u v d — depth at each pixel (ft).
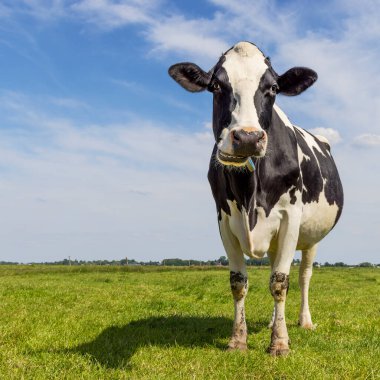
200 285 55.83
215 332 24.35
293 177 20.72
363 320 29.04
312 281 72.08
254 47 19.47
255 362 17.60
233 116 17.85
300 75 20.22
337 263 264.72
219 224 21.84
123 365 17.71
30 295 41.37
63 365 17.60
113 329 24.97
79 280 74.59
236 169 19.07
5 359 18.58
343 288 58.13
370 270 137.90
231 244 21.35
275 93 19.07
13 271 118.01
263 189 19.99
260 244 20.45
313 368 16.61
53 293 42.91
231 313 31.96
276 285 20.31
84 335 23.34
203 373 16.21
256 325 27.25
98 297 40.40
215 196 21.85
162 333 24.00
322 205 24.80
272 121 20.56
